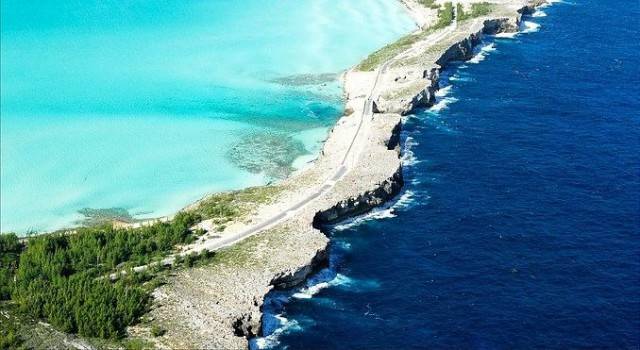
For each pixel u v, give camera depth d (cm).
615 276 11731
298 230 12925
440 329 10719
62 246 12712
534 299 11256
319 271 12275
